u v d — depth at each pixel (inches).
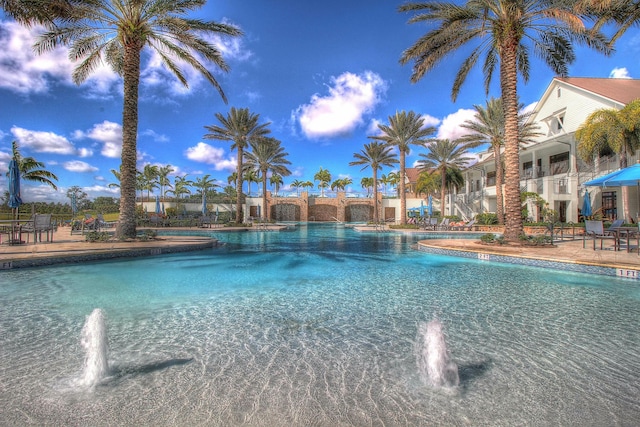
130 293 223.3
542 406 93.7
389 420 86.4
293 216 2030.0
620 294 224.5
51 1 371.6
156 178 1801.2
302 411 90.4
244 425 84.1
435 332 151.4
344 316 177.8
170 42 493.7
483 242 475.8
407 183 2194.9
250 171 1540.4
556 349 134.6
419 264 355.3
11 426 83.3
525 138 1075.3
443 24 460.4
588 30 431.5
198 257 388.8
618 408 92.9
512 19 424.5
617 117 598.9
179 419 86.4
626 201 647.1
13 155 818.2
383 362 121.9
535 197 846.5
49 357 124.4
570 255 346.0
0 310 182.5
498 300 211.0
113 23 454.9
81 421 85.7
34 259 303.4
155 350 131.6
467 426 84.0
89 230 653.9
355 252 454.9
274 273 300.4
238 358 124.7
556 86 976.9
